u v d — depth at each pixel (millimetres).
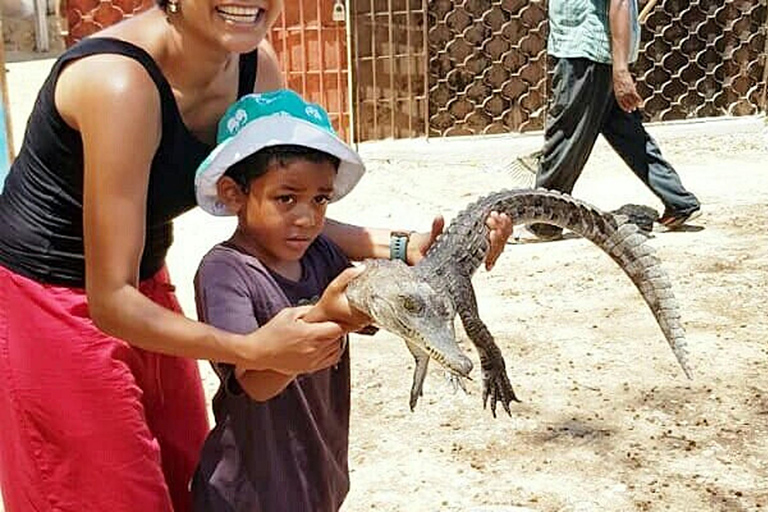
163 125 2383
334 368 2674
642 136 7195
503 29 9688
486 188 8695
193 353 2293
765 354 5180
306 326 2191
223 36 2326
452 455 4312
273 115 2391
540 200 2641
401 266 2186
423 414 4656
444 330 2047
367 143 9734
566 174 7172
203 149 2529
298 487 2596
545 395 4797
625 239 2750
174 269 6754
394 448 4375
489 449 4352
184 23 2377
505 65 9781
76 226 2490
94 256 2309
